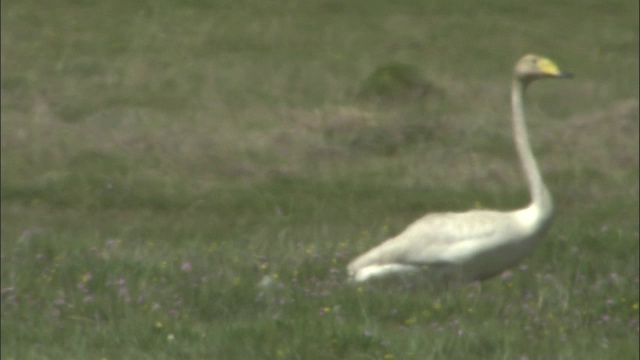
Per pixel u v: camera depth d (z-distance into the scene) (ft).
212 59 339.36
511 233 119.44
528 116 270.87
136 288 114.01
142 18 379.96
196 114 262.26
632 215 178.81
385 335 98.27
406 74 286.05
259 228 165.68
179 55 341.41
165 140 221.05
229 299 110.83
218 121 251.19
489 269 120.06
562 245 141.90
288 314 106.11
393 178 202.80
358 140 224.33
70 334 100.58
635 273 128.77
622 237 144.97
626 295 116.57
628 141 229.25
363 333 96.12
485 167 208.95
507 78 337.52
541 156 221.25
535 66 128.57
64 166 204.44
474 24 399.85
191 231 162.91
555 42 384.88
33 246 133.69
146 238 156.56
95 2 393.50
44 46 342.03
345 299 109.40
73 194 187.01
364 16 405.18
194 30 370.12
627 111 246.88
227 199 185.98
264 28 377.71
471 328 101.71
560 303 112.37
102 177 194.39
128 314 106.22
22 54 330.95
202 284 115.14
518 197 193.06
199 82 304.09
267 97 289.53
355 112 241.76
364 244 141.18
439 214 122.21
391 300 109.09
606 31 400.26
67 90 285.43
